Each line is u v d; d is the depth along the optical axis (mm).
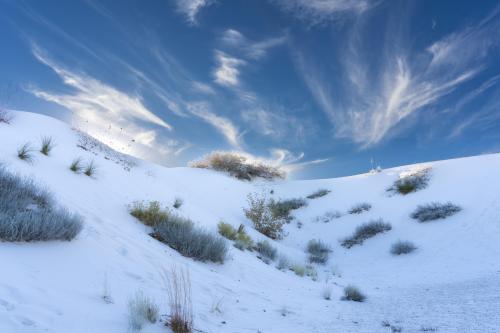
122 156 23812
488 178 18375
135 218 8781
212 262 8133
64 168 10203
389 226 17438
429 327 4051
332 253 16891
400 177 23391
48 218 4664
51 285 3379
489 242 12422
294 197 26719
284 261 11852
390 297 7328
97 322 2967
